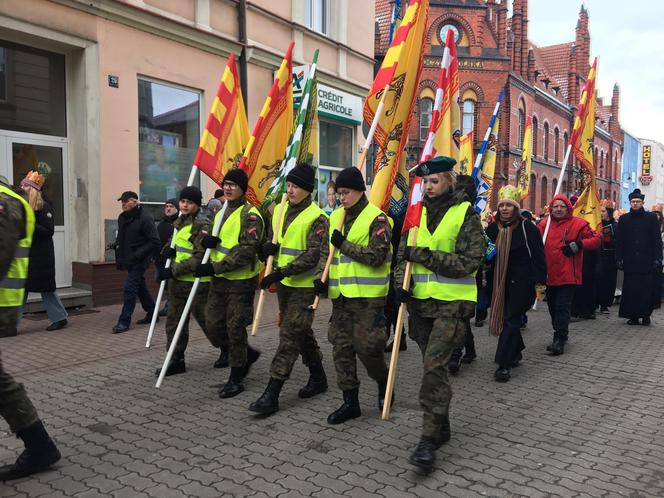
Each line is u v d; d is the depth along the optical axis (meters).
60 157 8.63
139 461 3.52
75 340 6.64
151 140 9.52
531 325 8.32
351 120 14.24
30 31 7.70
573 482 3.29
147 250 7.20
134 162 9.13
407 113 5.14
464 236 3.57
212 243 4.75
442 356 3.46
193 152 10.30
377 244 3.90
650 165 60.50
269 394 4.28
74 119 8.66
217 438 3.88
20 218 3.12
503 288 5.42
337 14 13.67
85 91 8.48
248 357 5.23
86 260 8.73
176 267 5.10
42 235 6.83
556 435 4.02
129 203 7.23
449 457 3.62
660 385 5.28
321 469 3.42
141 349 6.29
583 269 8.69
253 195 5.48
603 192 49.75
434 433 3.40
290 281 4.37
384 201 5.02
